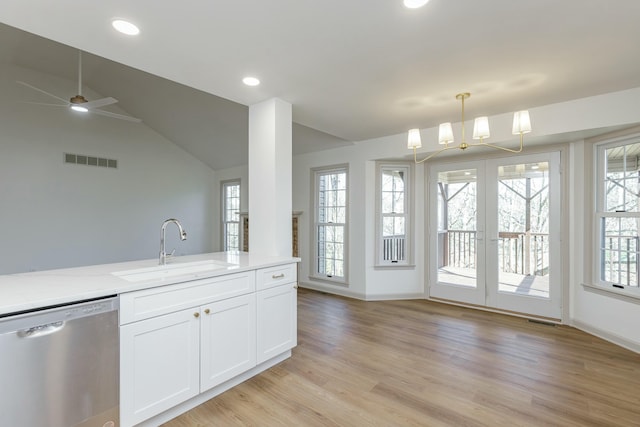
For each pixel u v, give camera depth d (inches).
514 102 122.9
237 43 80.7
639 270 115.3
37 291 60.2
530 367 100.0
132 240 249.6
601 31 75.0
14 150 197.9
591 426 71.8
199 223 291.1
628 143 119.2
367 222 184.2
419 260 185.6
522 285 152.0
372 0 63.7
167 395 72.7
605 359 105.6
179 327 75.0
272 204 115.6
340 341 121.5
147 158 258.2
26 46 176.2
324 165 207.0
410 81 103.7
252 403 81.4
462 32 75.8
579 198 136.1
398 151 171.3
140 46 82.0
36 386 54.1
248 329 91.9
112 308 63.3
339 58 88.7
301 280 221.3
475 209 166.6
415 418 75.1
